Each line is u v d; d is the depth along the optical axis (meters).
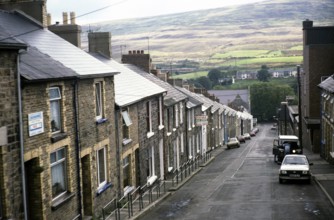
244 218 18.27
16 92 12.30
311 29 52.53
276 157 41.53
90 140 17.47
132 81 27.45
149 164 27.09
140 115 24.92
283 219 17.95
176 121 35.78
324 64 51.38
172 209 20.64
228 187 26.69
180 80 52.00
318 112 51.44
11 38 12.36
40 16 19.94
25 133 12.80
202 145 49.16
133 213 19.06
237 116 91.81
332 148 37.09
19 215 12.34
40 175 13.53
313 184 27.34
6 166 11.70
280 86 149.25
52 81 14.17
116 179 20.48
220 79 188.25
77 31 23.44
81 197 16.42
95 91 18.34
